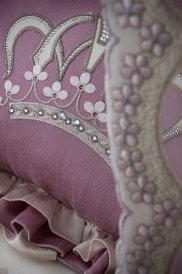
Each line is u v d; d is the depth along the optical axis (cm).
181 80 49
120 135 39
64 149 54
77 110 53
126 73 37
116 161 39
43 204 57
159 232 41
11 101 57
